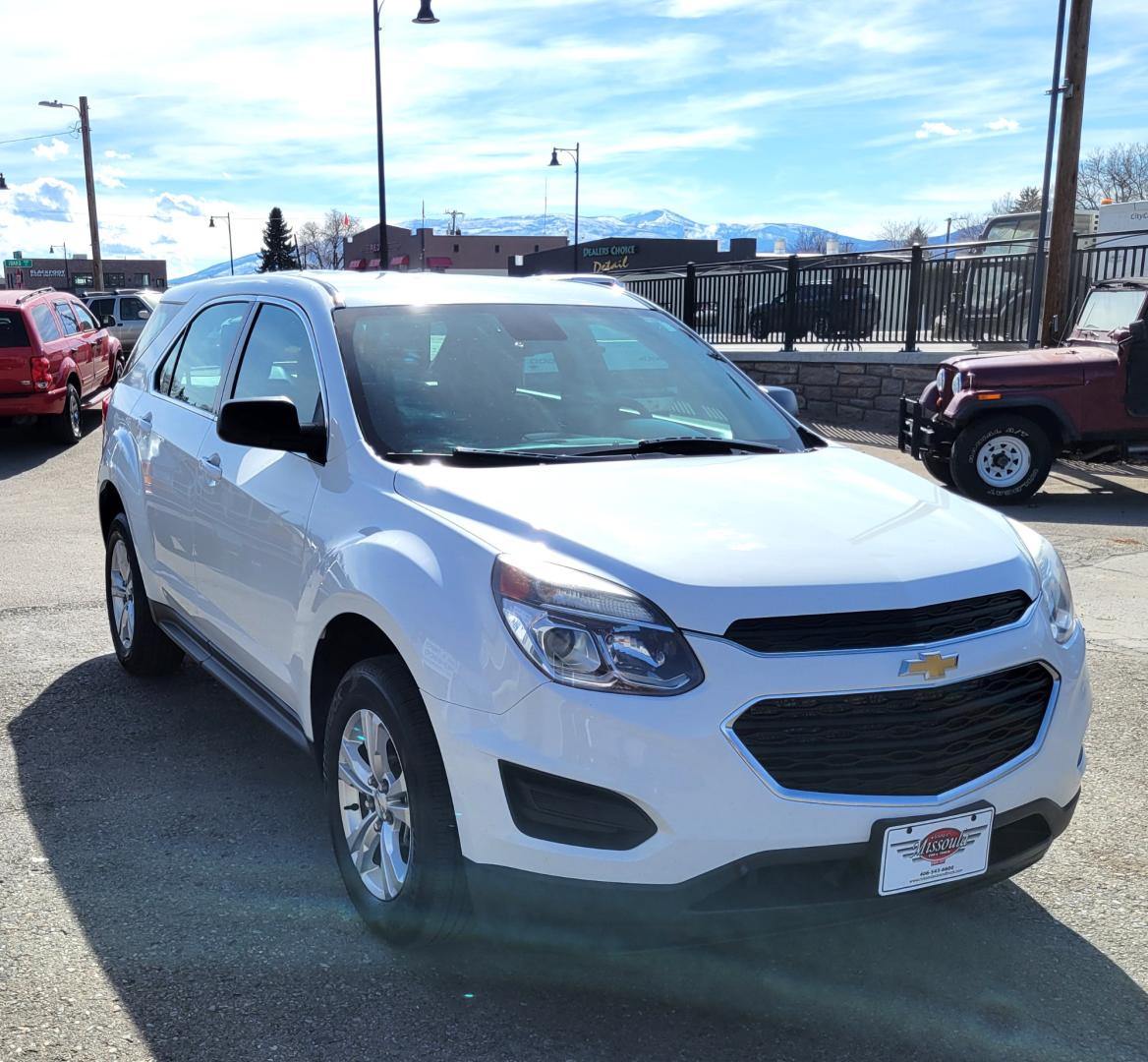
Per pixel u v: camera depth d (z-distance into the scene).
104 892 3.40
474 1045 2.70
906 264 15.77
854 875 2.61
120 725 4.81
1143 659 5.78
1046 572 3.06
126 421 5.23
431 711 2.72
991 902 3.42
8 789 4.15
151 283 138.38
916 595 2.67
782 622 2.58
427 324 3.91
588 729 2.52
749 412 4.08
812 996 2.92
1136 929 3.26
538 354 3.96
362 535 3.12
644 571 2.63
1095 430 10.36
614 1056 2.67
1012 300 15.25
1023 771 2.77
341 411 3.51
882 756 2.58
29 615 6.58
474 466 3.30
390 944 3.08
